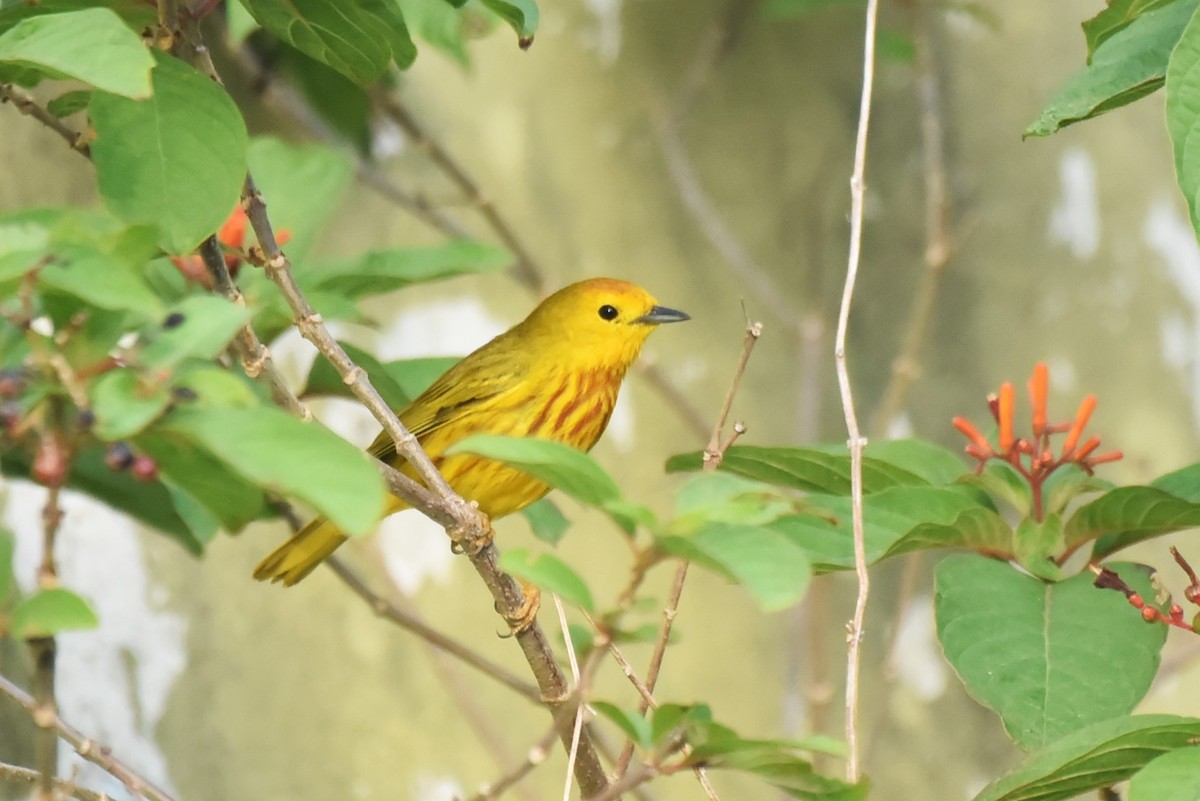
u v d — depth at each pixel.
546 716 12.59
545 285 12.57
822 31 13.77
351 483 3.88
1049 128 6.23
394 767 12.36
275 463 3.89
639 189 13.49
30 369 3.93
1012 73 13.91
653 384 12.68
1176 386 13.88
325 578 12.45
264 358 5.96
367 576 12.51
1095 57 6.37
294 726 12.26
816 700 12.02
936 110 13.65
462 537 6.23
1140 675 6.47
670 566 13.14
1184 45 5.18
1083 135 13.97
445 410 9.70
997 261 13.82
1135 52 6.25
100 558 11.84
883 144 13.80
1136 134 14.03
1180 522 6.92
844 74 13.80
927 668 13.49
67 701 11.67
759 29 13.69
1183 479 7.24
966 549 7.45
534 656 6.36
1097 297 13.84
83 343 4.11
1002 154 13.88
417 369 9.05
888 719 13.45
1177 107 5.15
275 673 12.26
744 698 13.11
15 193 11.48
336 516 3.81
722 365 13.45
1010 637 6.62
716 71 13.66
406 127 12.18
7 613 4.12
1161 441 13.78
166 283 8.23
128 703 11.84
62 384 3.93
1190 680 13.33
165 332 4.09
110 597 11.85
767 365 13.53
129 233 4.08
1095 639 6.60
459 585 12.67
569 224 13.37
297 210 8.84
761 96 13.70
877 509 6.86
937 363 13.69
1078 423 7.18
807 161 13.72
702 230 13.56
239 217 8.19
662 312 10.02
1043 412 7.22
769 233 13.65
